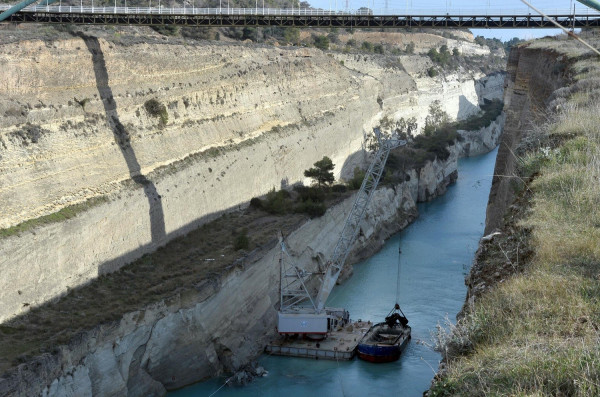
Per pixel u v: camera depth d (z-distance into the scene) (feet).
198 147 208.44
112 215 156.97
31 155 142.72
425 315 177.17
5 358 105.19
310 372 147.33
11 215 131.34
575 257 43.16
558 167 63.10
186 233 188.75
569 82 112.88
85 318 124.16
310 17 189.16
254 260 167.94
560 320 35.22
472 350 37.27
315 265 206.90
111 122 173.47
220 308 149.89
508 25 188.75
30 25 221.87
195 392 138.00
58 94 158.20
